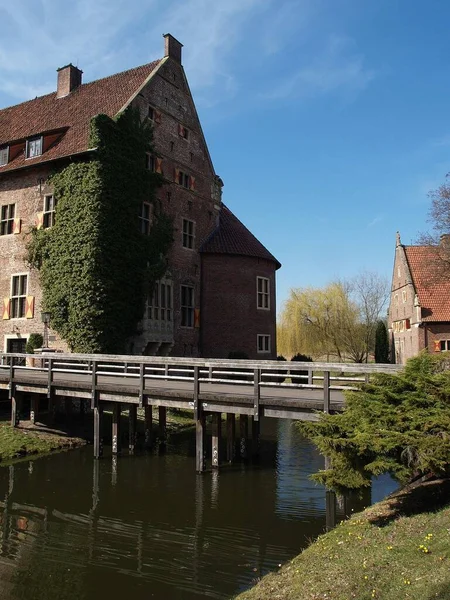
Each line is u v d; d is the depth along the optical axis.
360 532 8.29
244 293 30.30
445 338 35.97
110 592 8.34
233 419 17.03
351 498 12.02
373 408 9.00
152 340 25.72
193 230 30.14
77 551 9.88
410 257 41.25
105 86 28.84
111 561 9.44
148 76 27.62
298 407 12.90
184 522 11.38
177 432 21.98
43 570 9.12
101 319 23.12
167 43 29.69
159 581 8.68
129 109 25.55
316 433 9.37
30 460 16.59
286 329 48.75
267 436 21.92
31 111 30.69
